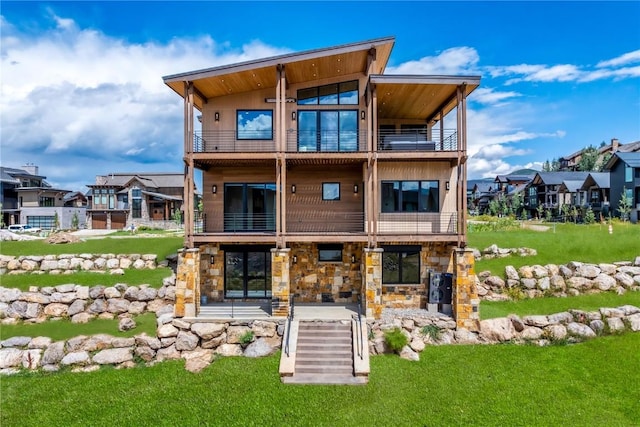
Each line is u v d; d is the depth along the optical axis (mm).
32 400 11242
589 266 17109
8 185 50250
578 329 14266
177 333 14289
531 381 11695
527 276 16953
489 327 14500
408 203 16828
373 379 11977
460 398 10938
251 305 17000
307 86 17484
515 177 72375
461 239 15344
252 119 17703
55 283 17359
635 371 12023
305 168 17859
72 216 48750
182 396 11242
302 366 12578
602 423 9758
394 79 15148
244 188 18000
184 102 16047
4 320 16125
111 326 15555
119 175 54375
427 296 16828
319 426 9805
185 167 15797
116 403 10969
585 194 46344
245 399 11023
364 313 15562
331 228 17922
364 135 17359
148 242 21344
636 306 15406
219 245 17797
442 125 19297
